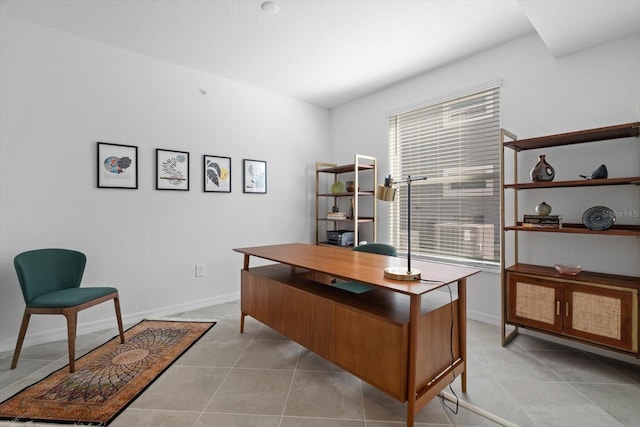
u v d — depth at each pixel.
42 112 2.54
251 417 1.65
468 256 3.15
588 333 2.10
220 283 3.58
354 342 1.74
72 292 2.29
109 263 2.86
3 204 2.39
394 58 3.08
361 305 1.78
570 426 1.57
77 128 2.69
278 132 4.07
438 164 3.38
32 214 2.50
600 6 1.88
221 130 3.56
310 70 3.37
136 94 2.99
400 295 1.98
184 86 3.29
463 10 2.32
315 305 2.00
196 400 1.79
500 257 2.71
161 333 2.72
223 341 2.57
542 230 2.30
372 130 4.04
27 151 2.48
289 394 1.85
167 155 3.18
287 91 3.98
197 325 2.91
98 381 1.97
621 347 1.97
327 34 2.66
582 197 2.40
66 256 2.47
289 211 4.20
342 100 4.29
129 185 2.95
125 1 2.23
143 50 2.95
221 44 2.83
